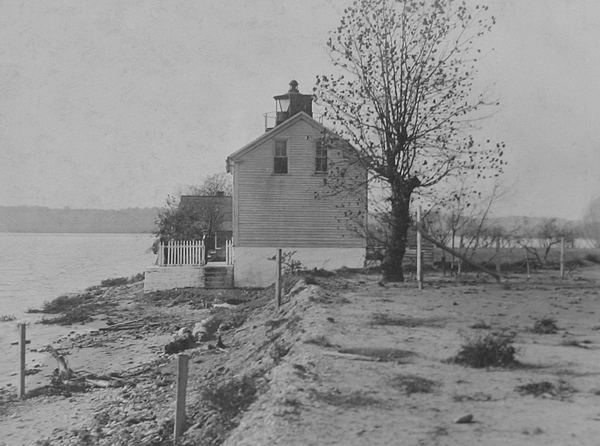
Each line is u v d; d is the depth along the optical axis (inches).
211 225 2000.5
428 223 1155.9
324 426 306.0
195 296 1295.5
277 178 1386.6
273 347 547.8
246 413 363.3
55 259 3833.7
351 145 1008.9
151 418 516.7
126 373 730.8
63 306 1423.5
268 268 1387.8
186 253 1448.1
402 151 987.3
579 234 1764.3
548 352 458.6
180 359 403.9
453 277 1144.2
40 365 814.5
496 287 914.1
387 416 319.3
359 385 374.3
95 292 1668.3
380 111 978.7
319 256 1384.1
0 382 728.3
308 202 1390.3
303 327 561.0
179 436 395.5
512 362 424.2
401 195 989.8
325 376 394.9
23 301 1573.6
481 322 577.9
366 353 456.1
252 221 1386.6
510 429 296.5
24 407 614.9
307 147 1392.7
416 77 973.8
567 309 672.4
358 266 1382.9
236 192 1385.3
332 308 669.9
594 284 961.5
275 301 829.8
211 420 398.6
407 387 366.6
